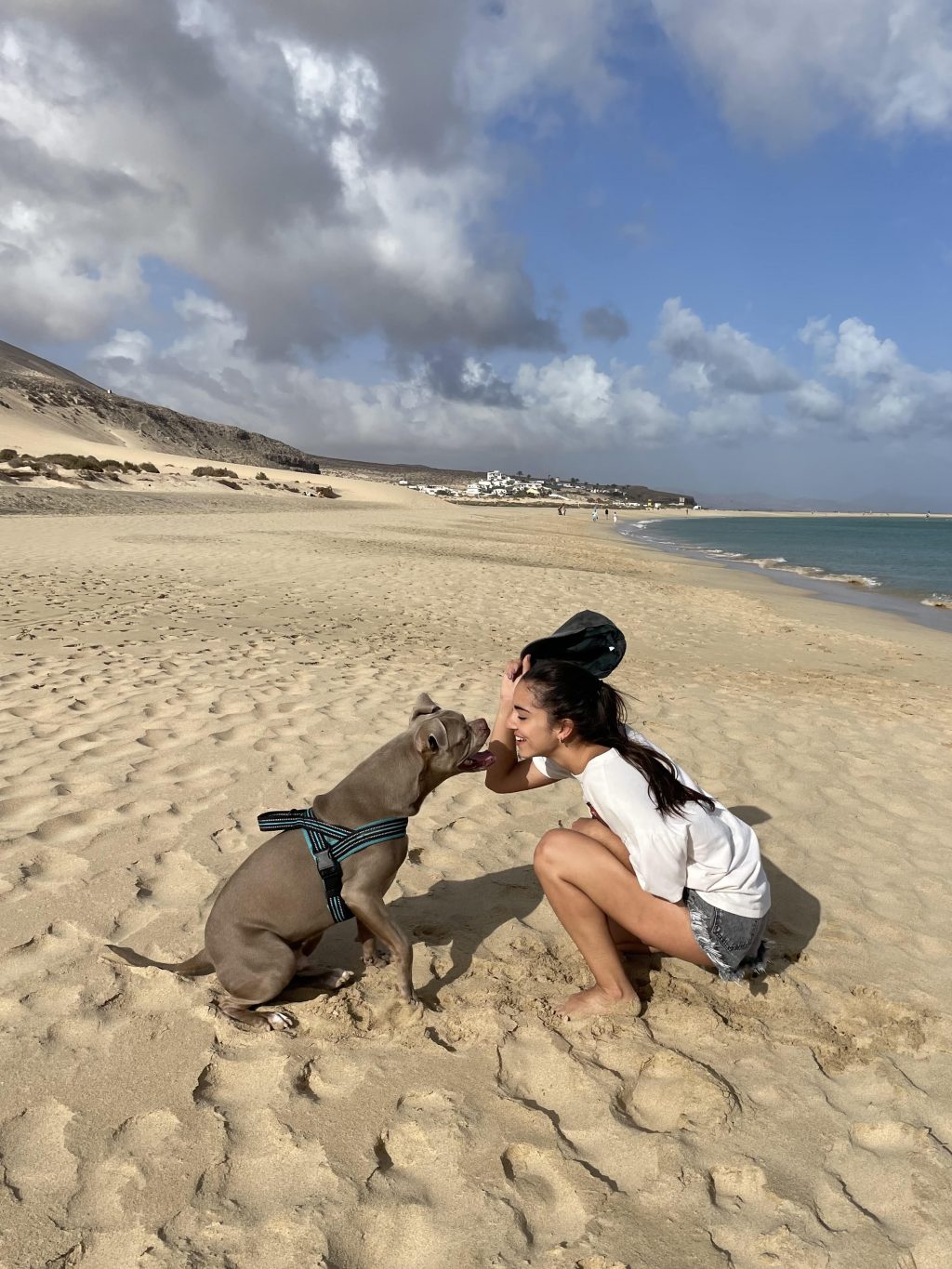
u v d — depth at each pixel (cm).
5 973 327
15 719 638
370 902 306
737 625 1479
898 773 635
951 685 1027
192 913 376
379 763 312
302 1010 315
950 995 343
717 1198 235
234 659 874
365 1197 230
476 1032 306
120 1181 233
